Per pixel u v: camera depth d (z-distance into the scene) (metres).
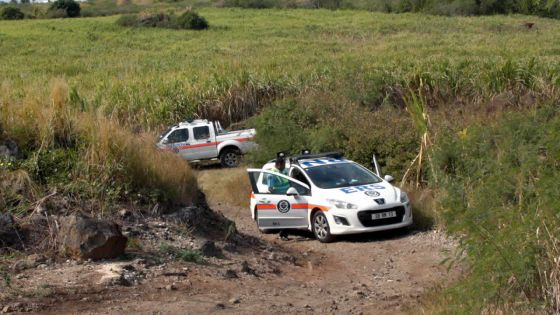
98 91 29.06
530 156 8.23
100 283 7.67
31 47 51.84
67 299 7.16
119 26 63.09
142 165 10.83
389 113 18.38
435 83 25.44
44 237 8.71
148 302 7.31
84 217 8.66
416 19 66.12
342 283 9.46
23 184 9.52
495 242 6.74
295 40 52.75
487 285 6.56
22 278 7.66
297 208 13.05
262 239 12.62
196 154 25.30
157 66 39.16
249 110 29.28
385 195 12.45
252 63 35.41
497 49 36.34
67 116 11.00
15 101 11.33
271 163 14.38
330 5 81.19
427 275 9.75
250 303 7.77
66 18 74.62
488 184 8.56
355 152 16.62
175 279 8.27
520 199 7.44
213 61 39.22
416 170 15.22
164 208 10.67
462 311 6.67
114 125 11.15
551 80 23.30
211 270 8.95
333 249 11.99
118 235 8.64
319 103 21.41
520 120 12.19
